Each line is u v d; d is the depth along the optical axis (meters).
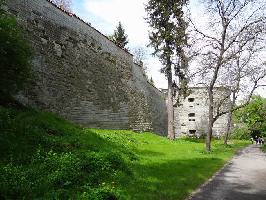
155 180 13.09
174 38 37.09
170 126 39.03
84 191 9.79
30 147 12.10
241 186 13.81
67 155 12.00
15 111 15.31
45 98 20.08
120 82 33.66
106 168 12.38
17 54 12.86
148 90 44.41
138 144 24.06
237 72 35.75
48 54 21.00
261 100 52.19
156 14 38.44
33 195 8.77
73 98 23.55
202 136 66.75
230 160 23.58
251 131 60.53
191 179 14.27
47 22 21.36
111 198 9.58
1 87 13.26
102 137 19.86
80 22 25.86
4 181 8.94
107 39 31.25
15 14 18.42
